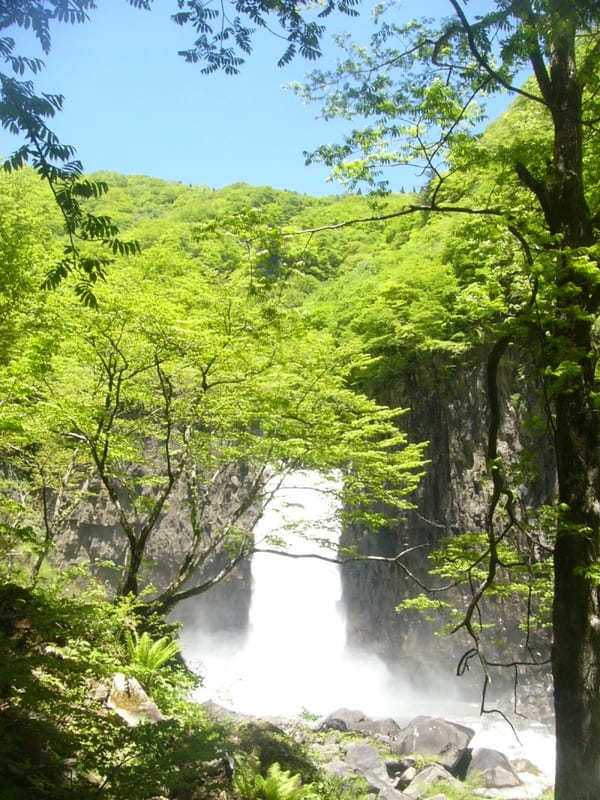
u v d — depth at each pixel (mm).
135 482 13586
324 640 26625
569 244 7066
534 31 5812
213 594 28047
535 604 20406
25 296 11906
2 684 5320
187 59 4699
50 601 8086
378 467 13727
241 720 12016
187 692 11008
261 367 13172
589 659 6309
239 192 47719
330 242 36719
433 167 7867
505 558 9742
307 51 4887
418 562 23609
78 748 4930
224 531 14102
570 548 6602
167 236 13586
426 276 23828
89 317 11234
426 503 24016
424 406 24656
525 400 22109
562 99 7387
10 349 11609
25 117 3535
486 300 8789
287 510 27328
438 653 22766
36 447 16594
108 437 12266
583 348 6672
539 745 16281
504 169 8117
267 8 4539
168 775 5023
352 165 7922
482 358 23203
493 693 21359
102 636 9398
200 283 12398
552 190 7309
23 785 4797
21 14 3518
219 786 7152
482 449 22688
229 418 13188
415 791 12195
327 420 13547
